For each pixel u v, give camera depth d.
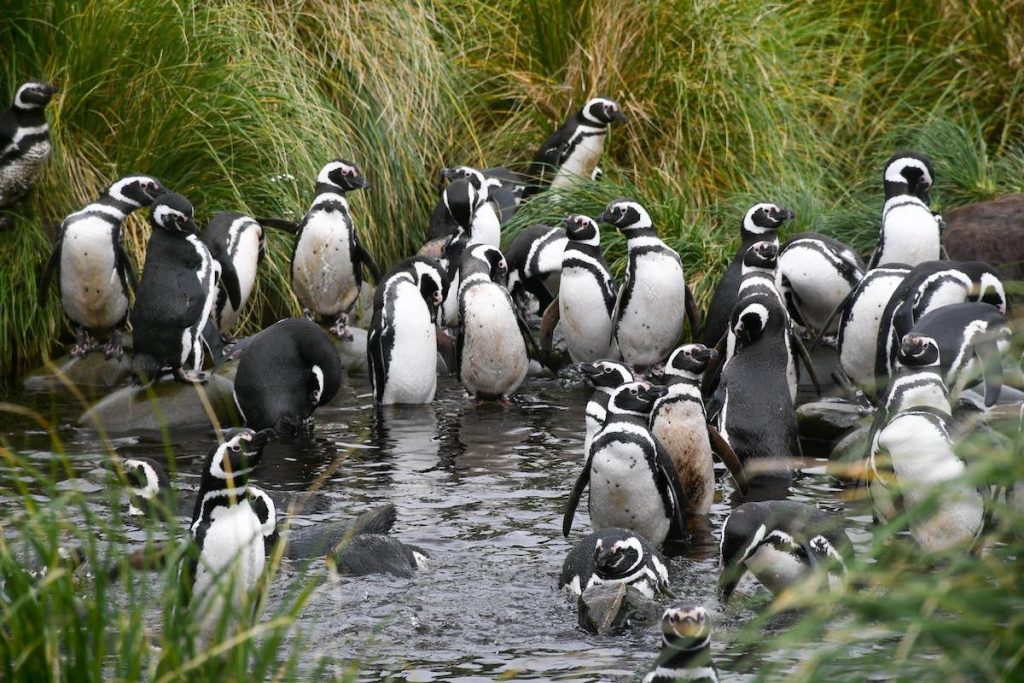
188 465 11.38
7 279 14.74
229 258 14.31
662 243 14.29
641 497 9.48
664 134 18.02
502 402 14.23
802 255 14.29
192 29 16.41
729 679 7.18
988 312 10.88
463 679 7.32
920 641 4.96
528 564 9.18
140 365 13.08
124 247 14.31
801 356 13.11
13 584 6.04
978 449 5.57
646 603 8.18
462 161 19.08
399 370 13.80
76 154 15.66
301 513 10.08
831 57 20.25
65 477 10.92
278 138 16.56
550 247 15.90
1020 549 4.87
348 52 18.03
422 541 9.61
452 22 19.80
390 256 18.02
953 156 17.42
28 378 14.31
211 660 5.72
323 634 7.94
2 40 15.68
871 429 9.68
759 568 8.39
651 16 18.44
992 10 19.00
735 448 11.38
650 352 14.62
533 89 18.95
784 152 17.59
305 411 12.84
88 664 5.73
